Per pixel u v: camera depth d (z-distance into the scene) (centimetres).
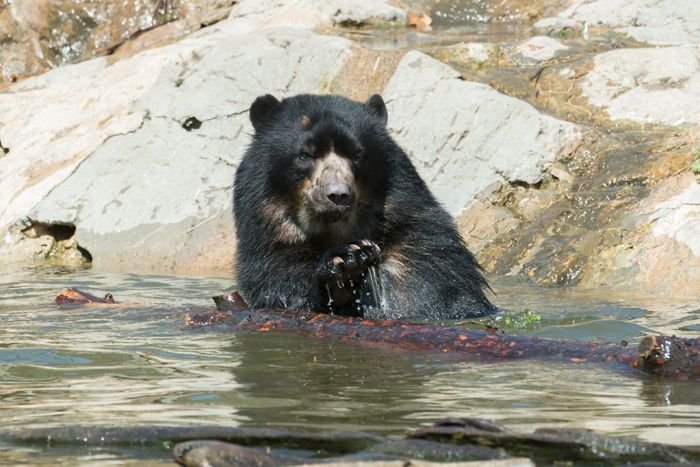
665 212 1423
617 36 2122
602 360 783
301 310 1080
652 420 596
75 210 1792
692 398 659
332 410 632
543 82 1859
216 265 1662
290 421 601
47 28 2723
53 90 2138
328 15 2392
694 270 1291
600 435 530
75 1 2758
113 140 1866
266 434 540
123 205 1780
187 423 598
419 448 508
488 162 1669
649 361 732
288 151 1122
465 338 853
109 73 2112
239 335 938
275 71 1902
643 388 691
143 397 682
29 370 787
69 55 2722
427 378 735
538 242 1497
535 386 702
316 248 1143
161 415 622
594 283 1372
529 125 1670
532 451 513
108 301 1174
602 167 1603
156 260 1698
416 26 2438
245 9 2584
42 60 2708
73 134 1967
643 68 1808
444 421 546
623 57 1833
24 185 1875
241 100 1875
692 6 2234
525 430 569
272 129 1155
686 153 1538
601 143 1656
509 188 1647
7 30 2705
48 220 1789
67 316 1078
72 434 563
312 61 1908
